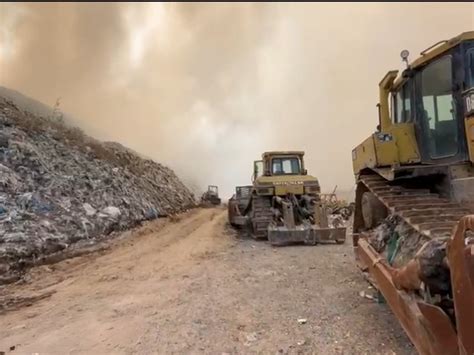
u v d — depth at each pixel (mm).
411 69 4223
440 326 2207
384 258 3789
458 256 1977
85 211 10352
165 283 6094
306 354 3348
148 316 4504
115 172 15125
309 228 9602
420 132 4141
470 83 3605
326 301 4793
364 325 3943
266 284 5789
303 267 6855
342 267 6676
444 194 3924
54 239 8102
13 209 8211
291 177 11273
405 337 3596
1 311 4840
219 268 7109
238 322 4203
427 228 2949
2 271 6371
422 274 2389
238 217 13172
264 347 3531
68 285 6105
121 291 5680
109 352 3541
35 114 17125
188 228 14477
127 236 10984
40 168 10438
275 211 10789
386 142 4246
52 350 3615
